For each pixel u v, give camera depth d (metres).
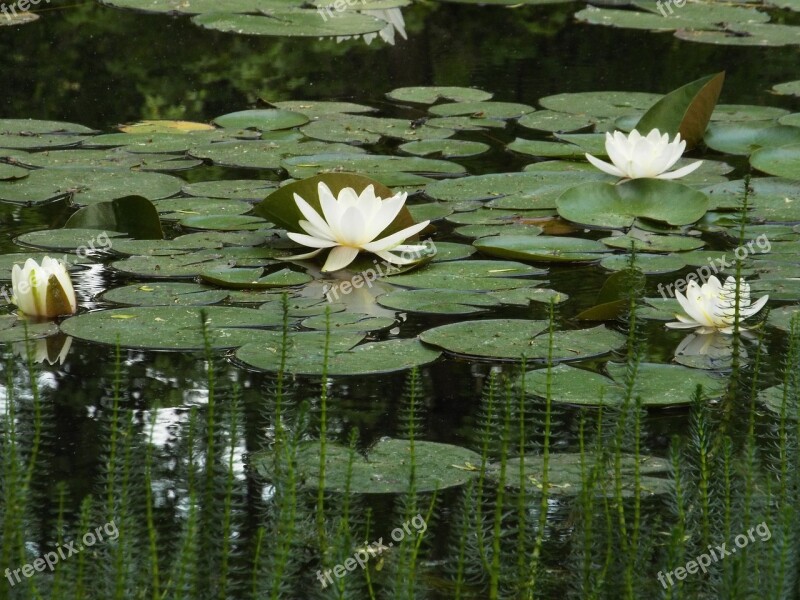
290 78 11.94
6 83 11.22
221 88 11.40
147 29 14.02
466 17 15.47
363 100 11.10
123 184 8.03
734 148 9.46
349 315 5.71
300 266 6.56
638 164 7.88
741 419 4.53
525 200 7.90
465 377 4.97
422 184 8.25
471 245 6.95
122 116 10.14
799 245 6.89
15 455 3.30
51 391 4.74
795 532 3.32
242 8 15.08
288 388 4.82
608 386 4.80
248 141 9.37
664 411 4.65
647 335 5.49
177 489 3.90
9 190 7.83
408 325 5.64
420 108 10.80
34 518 3.58
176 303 5.82
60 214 7.40
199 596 3.21
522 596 3.25
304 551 3.55
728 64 12.79
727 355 5.21
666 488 3.87
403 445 4.31
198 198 7.78
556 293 6.11
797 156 8.65
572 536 3.60
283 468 3.76
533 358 5.15
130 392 4.74
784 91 11.45
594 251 6.82
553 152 9.17
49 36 13.43
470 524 3.58
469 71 12.38
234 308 5.75
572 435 4.41
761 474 3.87
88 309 5.74
